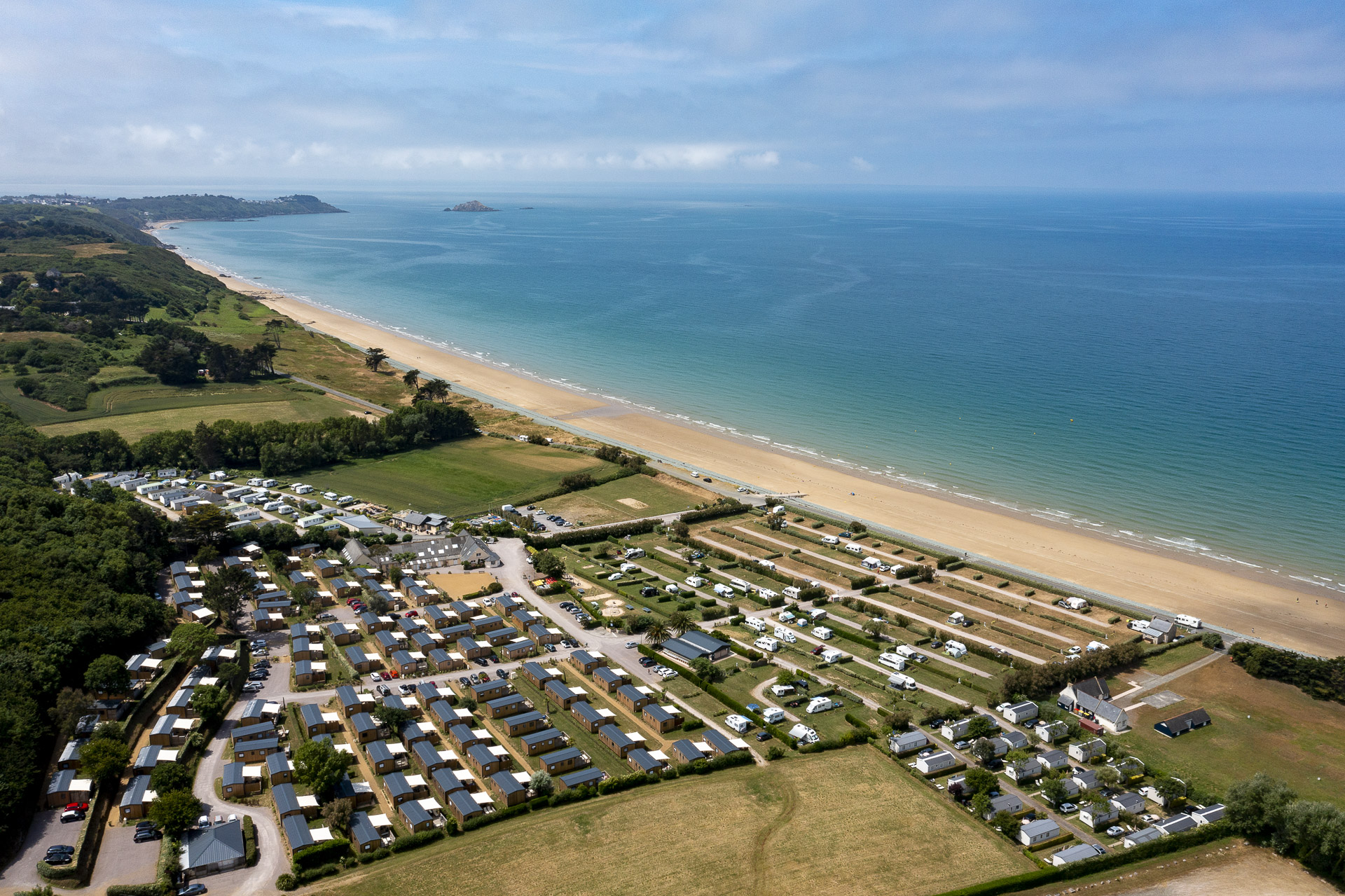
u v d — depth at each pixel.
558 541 191.88
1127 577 182.50
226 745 116.25
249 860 94.44
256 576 167.88
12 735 102.38
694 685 138.00
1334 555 191.00
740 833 102.06
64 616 130.12
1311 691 138.12
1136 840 102.88
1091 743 120.44
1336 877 98.88
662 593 169.75
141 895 89.00
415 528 198.38
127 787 106.19
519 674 139.38
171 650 136.12
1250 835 105.94
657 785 112.00
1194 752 122.44
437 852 97.81
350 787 106.56
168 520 193.00
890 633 157.25
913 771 115.62
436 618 153.25
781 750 119.31
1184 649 152.25
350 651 140.75
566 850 98.19
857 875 95.38
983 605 168.25
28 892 83.81
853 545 195.12
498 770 112.69
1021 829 102.88
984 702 134.12
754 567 181.88
